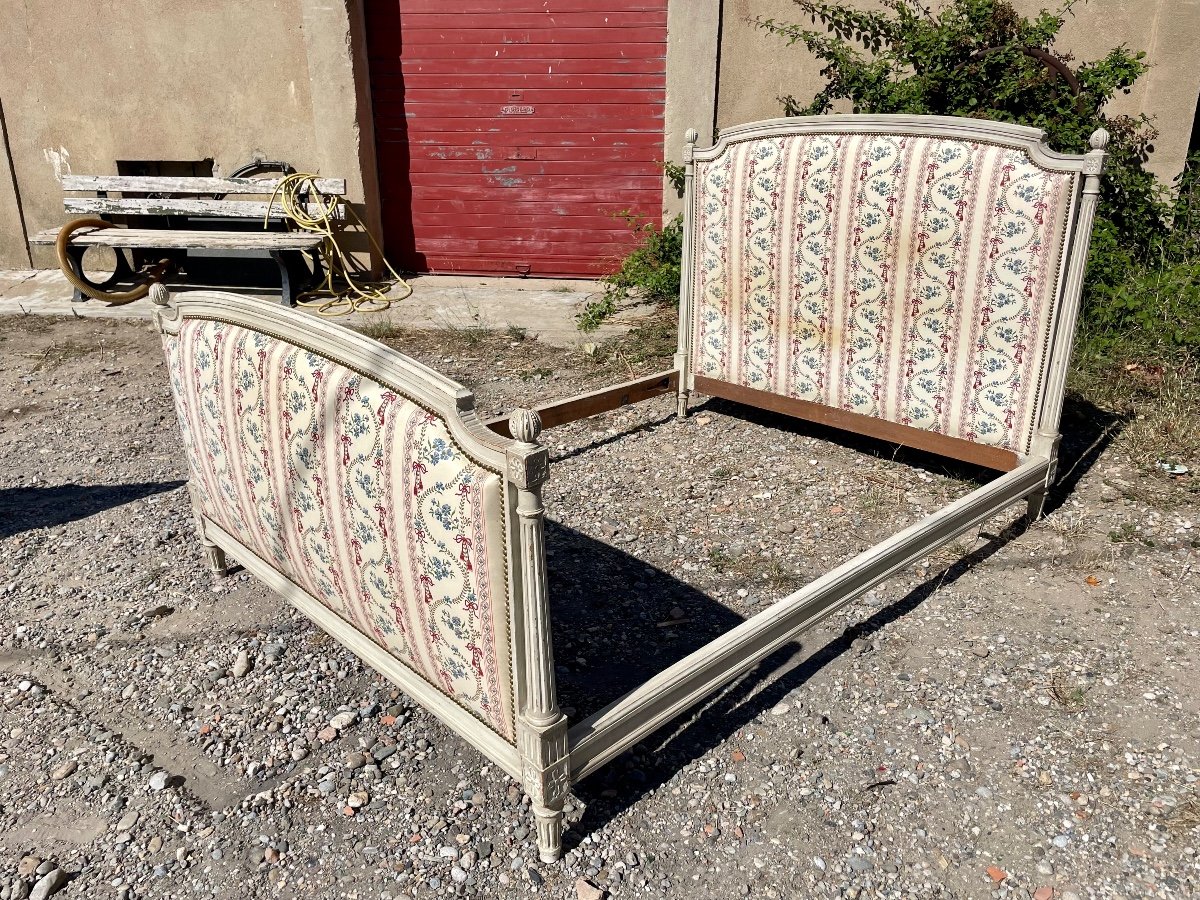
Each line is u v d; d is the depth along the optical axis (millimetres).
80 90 7980
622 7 7441
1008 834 2471
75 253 7562
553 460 4852
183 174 8297
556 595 3590
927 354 4141
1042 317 3703
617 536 4043
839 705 2967
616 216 8016
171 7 7629
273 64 7699
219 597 3629
